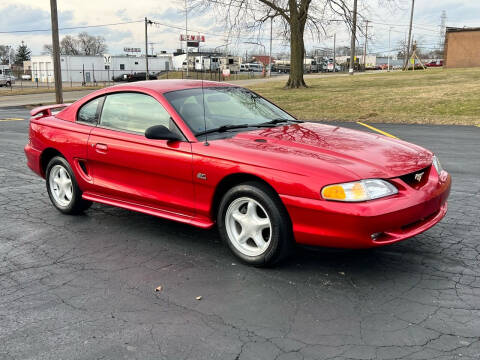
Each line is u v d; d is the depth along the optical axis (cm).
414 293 328
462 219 484
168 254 416
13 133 1338
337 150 371
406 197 339
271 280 356
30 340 284
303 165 345
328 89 2777
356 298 323
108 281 364
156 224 501
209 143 393
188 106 435
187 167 398
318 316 301
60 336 287
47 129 527
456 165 757
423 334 276
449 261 381
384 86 2747
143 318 306
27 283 364
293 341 273
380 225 325
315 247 347
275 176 348
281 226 356
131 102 461
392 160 363
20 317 312
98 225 501
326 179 333
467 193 585
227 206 385
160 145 418
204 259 402
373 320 294
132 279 366
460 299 318
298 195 340
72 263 401
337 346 266
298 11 2748
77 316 311
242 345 271
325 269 372
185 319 303
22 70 10038
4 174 770
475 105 1652
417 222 361
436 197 360
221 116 441
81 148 486
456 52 4781
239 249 386
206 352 266
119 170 458
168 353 266
